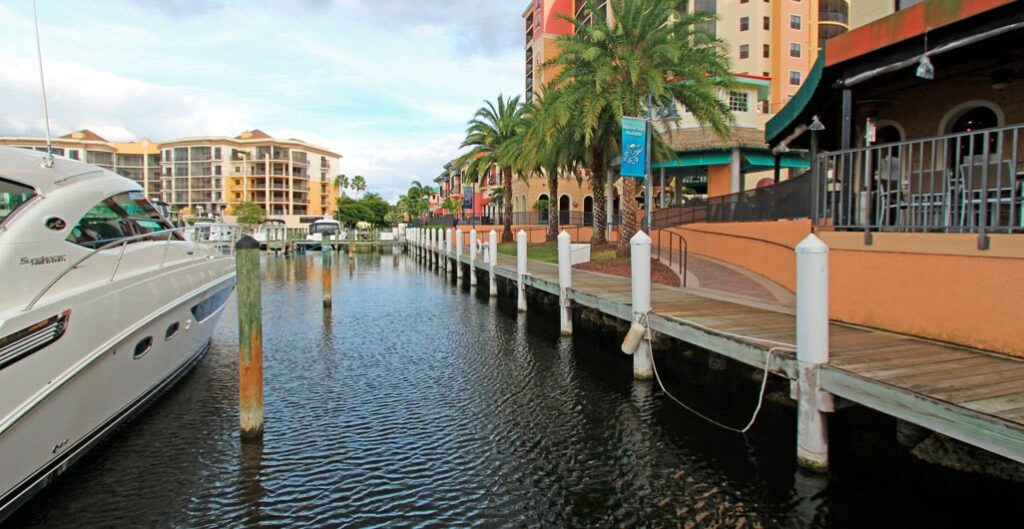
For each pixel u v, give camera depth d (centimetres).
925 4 784
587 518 507
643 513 512
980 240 555
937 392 430
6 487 488
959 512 485
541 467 609
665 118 1948
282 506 531
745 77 3019
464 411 786
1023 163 970
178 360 847
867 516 485
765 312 838
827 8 4812
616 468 602
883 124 1196
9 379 477
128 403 695
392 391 880
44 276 558
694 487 555
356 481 580
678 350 979
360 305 1822
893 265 656
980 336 559
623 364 1001
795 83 4762
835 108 1234
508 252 2772
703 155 2767
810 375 525
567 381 913
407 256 4888
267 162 9588
